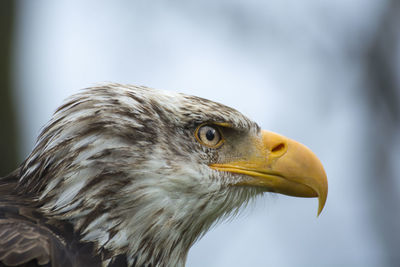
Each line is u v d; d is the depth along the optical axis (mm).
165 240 10438
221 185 10961
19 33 16984
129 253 10102
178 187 10477
